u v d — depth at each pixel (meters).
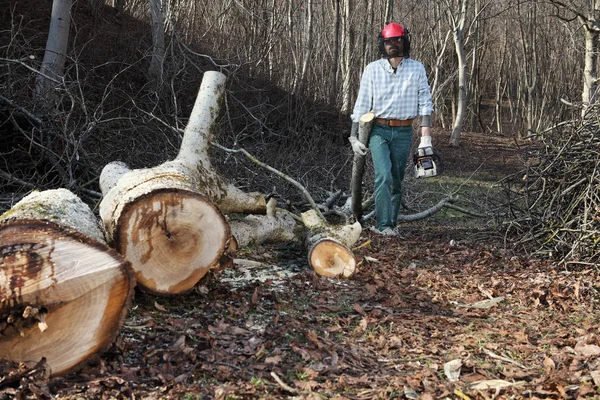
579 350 3.61
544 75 37.34
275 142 11.43
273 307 4.25
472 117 36.91
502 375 3.35
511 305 4.68
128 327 3.71
